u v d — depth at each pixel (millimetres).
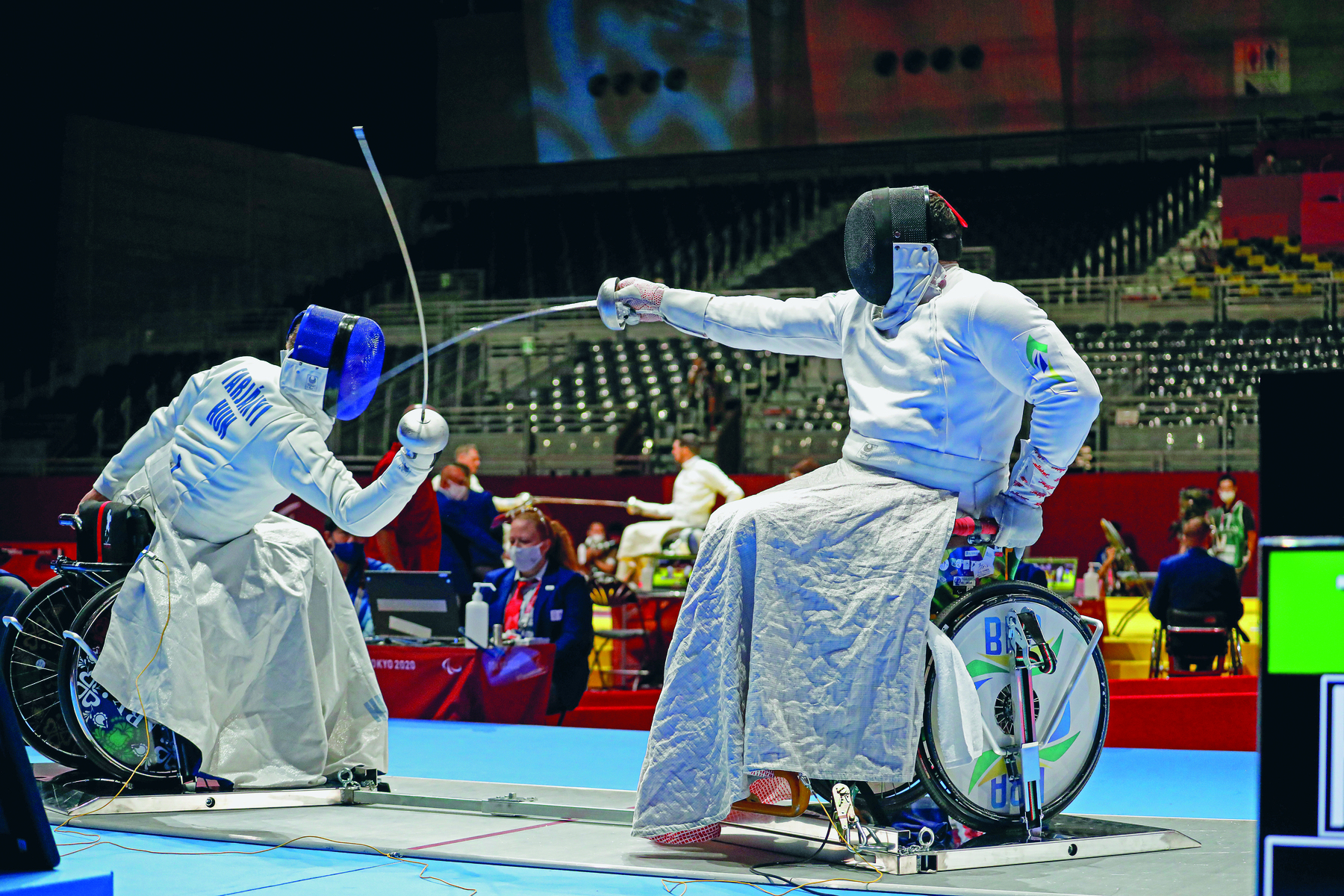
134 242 24172
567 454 20547
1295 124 26000
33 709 4582
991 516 3551
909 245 3604
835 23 28344
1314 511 1927
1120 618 13531
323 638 4645
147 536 4559
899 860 3240
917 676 3307
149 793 4324
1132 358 21391
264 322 25047
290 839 3719
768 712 3348
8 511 19594
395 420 22344
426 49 30234
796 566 3445
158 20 24000
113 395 23250
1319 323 22469
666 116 29516
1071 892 3016
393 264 28109
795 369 22125
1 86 22125
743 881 3182
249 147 26094
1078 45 27172
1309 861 1906
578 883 3197
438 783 4719
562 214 29484
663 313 4191
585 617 7324
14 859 2500
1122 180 26875
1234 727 6613
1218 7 26422
